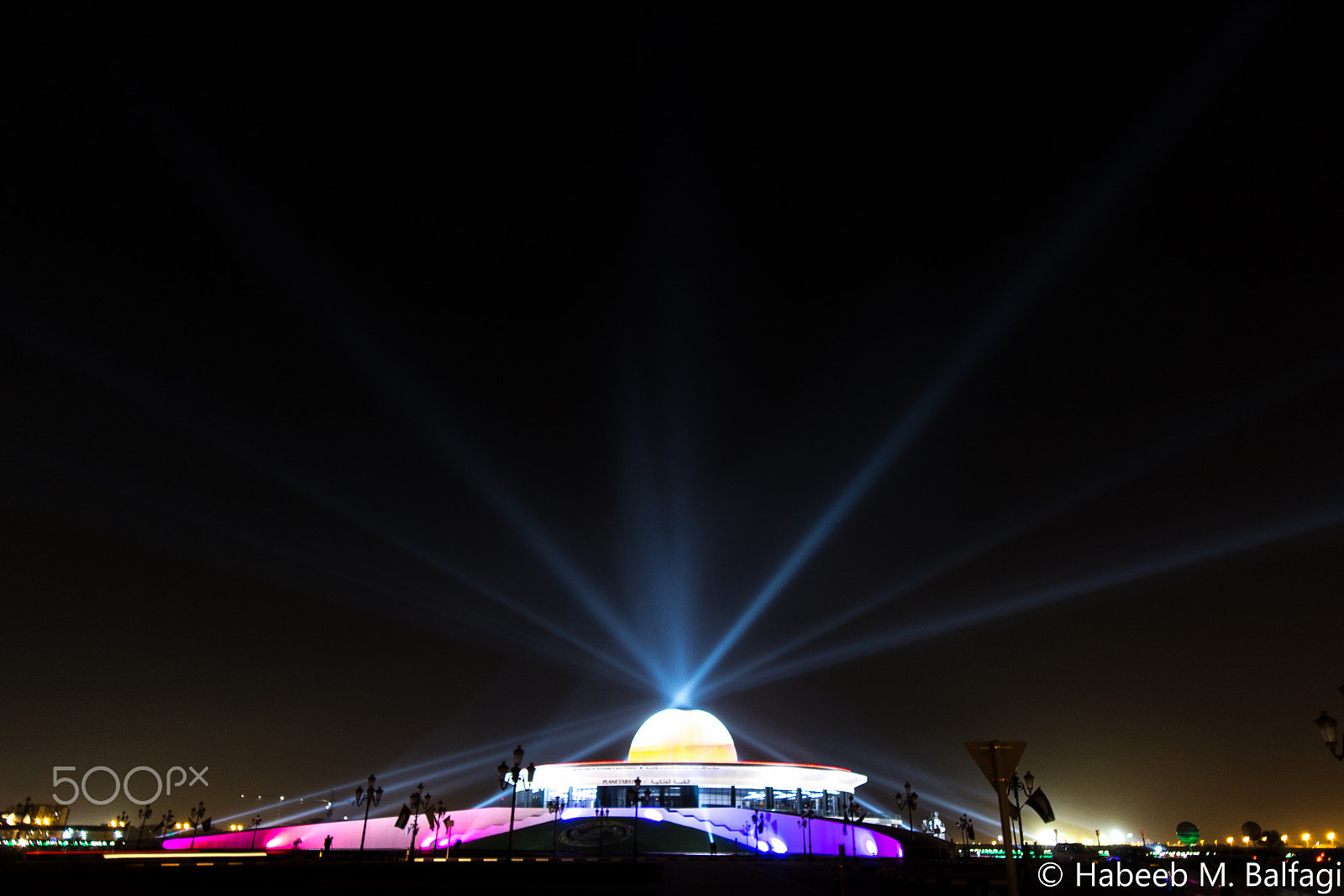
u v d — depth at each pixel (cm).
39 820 9469
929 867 5666
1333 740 2697
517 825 8062
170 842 8088
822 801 9112
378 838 8206
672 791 8800
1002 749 1588
